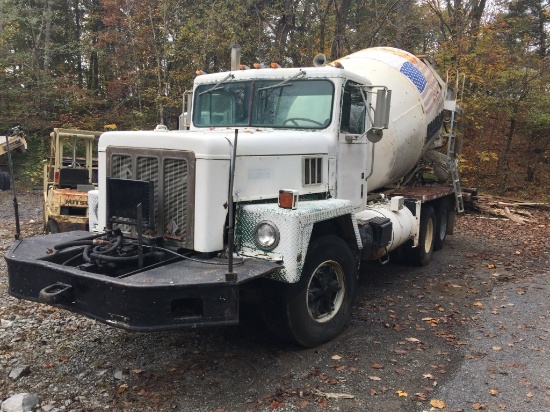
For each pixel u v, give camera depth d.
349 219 5.06
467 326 5.47
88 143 9.84
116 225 4.45
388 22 18.59
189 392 3.89
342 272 5.01
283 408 3.67
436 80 9.21
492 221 13.07
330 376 4.20
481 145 20.03
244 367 4.34
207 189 4.05
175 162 4.19
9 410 3.46
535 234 11.47
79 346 4.68
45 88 19.78
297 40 17.22
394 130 7.61
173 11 17.27
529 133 20.47
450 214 10.02
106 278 3.59
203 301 3.61
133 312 3.47
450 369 4.39
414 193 8.43
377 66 8.12
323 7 18.02
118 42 19.53
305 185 4.98
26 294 4.07
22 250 4.33
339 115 5.34
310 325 4.64
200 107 5.97
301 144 4.92
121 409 3.62
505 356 4.68
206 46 16.34
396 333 5.21
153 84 18.91
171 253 4.07
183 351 4.64
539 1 23.67
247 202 4.39
